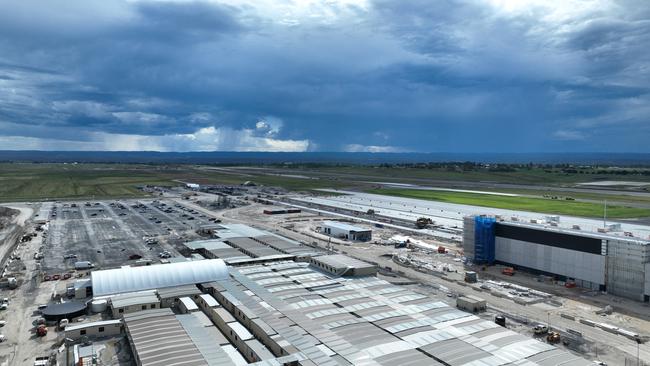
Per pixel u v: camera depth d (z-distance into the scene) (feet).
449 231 479.00
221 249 363.56
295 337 193.67
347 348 185.57
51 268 339.16
